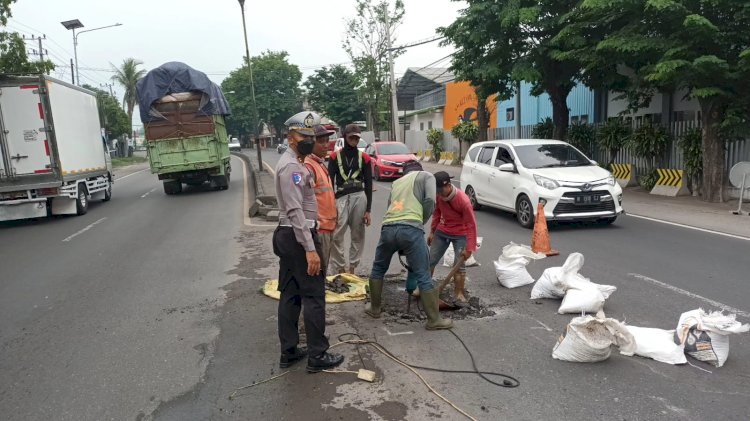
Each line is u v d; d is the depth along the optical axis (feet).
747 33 36.27
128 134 190.80
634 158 55.06
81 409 12.26
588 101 68.39
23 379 13.89
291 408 11.93
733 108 37.83
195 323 17.56
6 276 24.93
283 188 13.28
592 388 12.44
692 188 45.55
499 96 58.75
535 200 31.50
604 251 26.09
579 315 17.15
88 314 18.89
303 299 13.58
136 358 14.93
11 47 51.65
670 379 12.78
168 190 58.90
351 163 21.20
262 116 225.76
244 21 80.48
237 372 13.82
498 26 51.19
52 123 40.29
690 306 17.78
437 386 12.73
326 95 160.66
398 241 15.78
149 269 25.08
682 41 37.29
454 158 95.61
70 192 43.04
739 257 24.38
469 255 17.43
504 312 17.62
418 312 17.67
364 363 14.05
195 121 55.01
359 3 112.88
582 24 43.80
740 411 11.33
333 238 20.85
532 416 11.34
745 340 14.89
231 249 28.99
